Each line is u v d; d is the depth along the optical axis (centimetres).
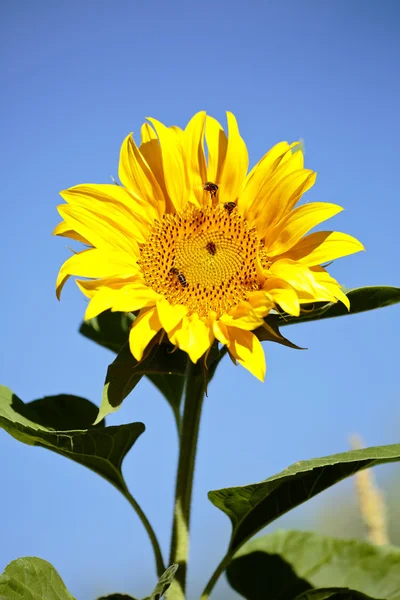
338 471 103
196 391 105
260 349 101
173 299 104
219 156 108
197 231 106
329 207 104
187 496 104
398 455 99
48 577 99
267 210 106
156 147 108
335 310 105
